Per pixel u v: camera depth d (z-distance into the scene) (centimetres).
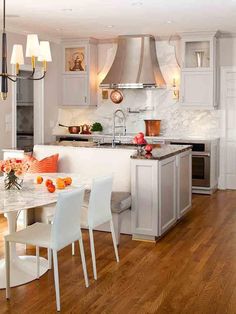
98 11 640
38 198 374
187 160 642
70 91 905
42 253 482
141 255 479
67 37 880
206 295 377
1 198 372
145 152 554
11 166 397
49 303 362
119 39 864
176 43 864
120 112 915
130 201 527
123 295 377
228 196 793
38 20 709
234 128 852
